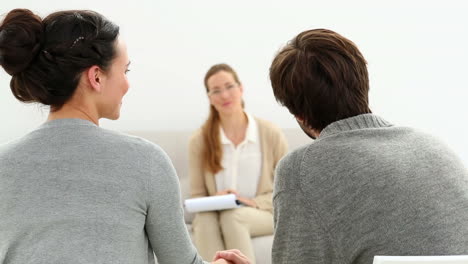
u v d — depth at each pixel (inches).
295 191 52.9
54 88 50.2
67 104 51.6
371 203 49.9
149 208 51.1
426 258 42.4
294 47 55.9
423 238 48.8
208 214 115.3
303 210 52.4
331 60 53.7
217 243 113.3
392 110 162.1
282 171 54.2
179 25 152.6
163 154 52.4
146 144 51.9
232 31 154.6
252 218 114.8
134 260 49.7
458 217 50.1
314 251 52.1
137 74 152.2
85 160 49.1
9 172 48.8
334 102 53.9
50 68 49.4
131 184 49.5
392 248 49.1
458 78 162.4
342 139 52.9
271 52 156.3
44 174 48.5
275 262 55.4
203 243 113.3
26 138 50.4
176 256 53.9
